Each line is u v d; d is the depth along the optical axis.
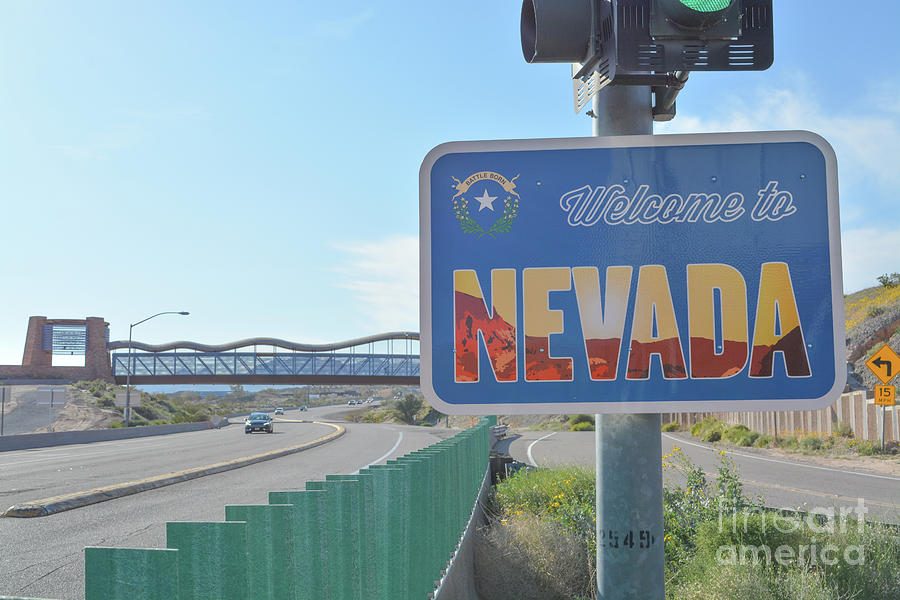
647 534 2.82
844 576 5.82
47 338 118.00
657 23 2.62
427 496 5.68
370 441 38.94
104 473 19.52
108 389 105.38
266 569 2.67
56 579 7.32
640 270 3.05
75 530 10.20
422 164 3.12
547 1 2.80
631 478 2.87
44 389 47.12
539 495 10.42
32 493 14.57
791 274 3.03
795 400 3.00
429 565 5.63
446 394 3.05
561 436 40.03
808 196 3.04
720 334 3.02
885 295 53.78
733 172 3.05
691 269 3.04
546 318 3.05
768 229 3.04
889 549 6.13
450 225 3.10
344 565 3.61
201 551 2.37
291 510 2.91
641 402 2.98
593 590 7.22
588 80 3.08
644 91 3.06
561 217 3.07
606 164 3.07
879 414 26.56
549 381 3.03
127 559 2.08
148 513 11.88
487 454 14.69
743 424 37.59
